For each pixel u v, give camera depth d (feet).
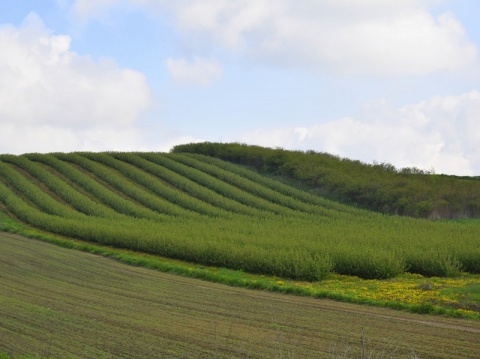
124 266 116.37
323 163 263.08
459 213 195.93
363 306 72.43
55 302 72.79
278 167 262.06
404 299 75.46
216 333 55.31
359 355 46.83
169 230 150.41
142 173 247.29
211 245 117.91
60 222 169.07
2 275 97.30
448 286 84.99
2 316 63.31
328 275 101.50
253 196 218.59
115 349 49.26
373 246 119.44
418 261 103.91
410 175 248.52
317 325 59.36
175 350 48.75
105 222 174.40
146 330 56.59
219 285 92.63
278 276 102.68
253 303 74.13
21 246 143.54
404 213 201.26
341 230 150.30
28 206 203.41
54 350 49.03
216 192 228.43
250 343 51.06
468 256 106.52
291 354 46.96
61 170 252.01
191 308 69.62
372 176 239.30
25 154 276.82
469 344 50.90
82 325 58.90
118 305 71.26
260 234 141.08
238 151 285.02
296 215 194.70
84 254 134.51
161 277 100.94
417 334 54.95
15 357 46.85
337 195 226.17
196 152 302.66
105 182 240.12
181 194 219.82
